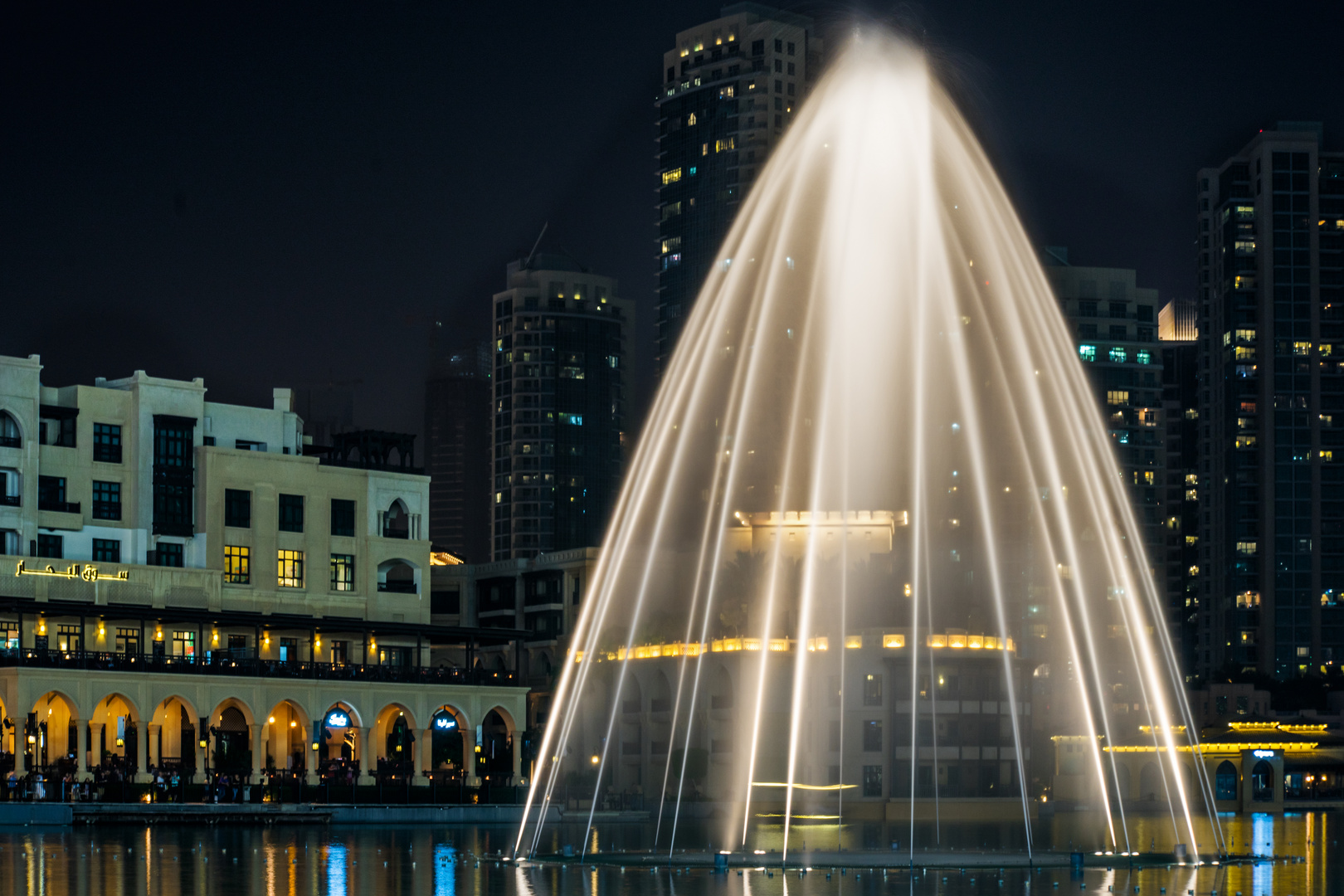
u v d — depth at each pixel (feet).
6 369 412.98
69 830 312.29
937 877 209.67
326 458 488.85
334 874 209.77
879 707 487.20
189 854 245.45
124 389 444.96
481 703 455.63
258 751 409.69
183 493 444.96
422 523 498.28
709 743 524.11
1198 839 329.72
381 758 452.76
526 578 617.21
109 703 407.03
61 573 409.28
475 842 290.76
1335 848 290.97
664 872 217.36
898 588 534.37
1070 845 303.68
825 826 414.00
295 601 461.37
